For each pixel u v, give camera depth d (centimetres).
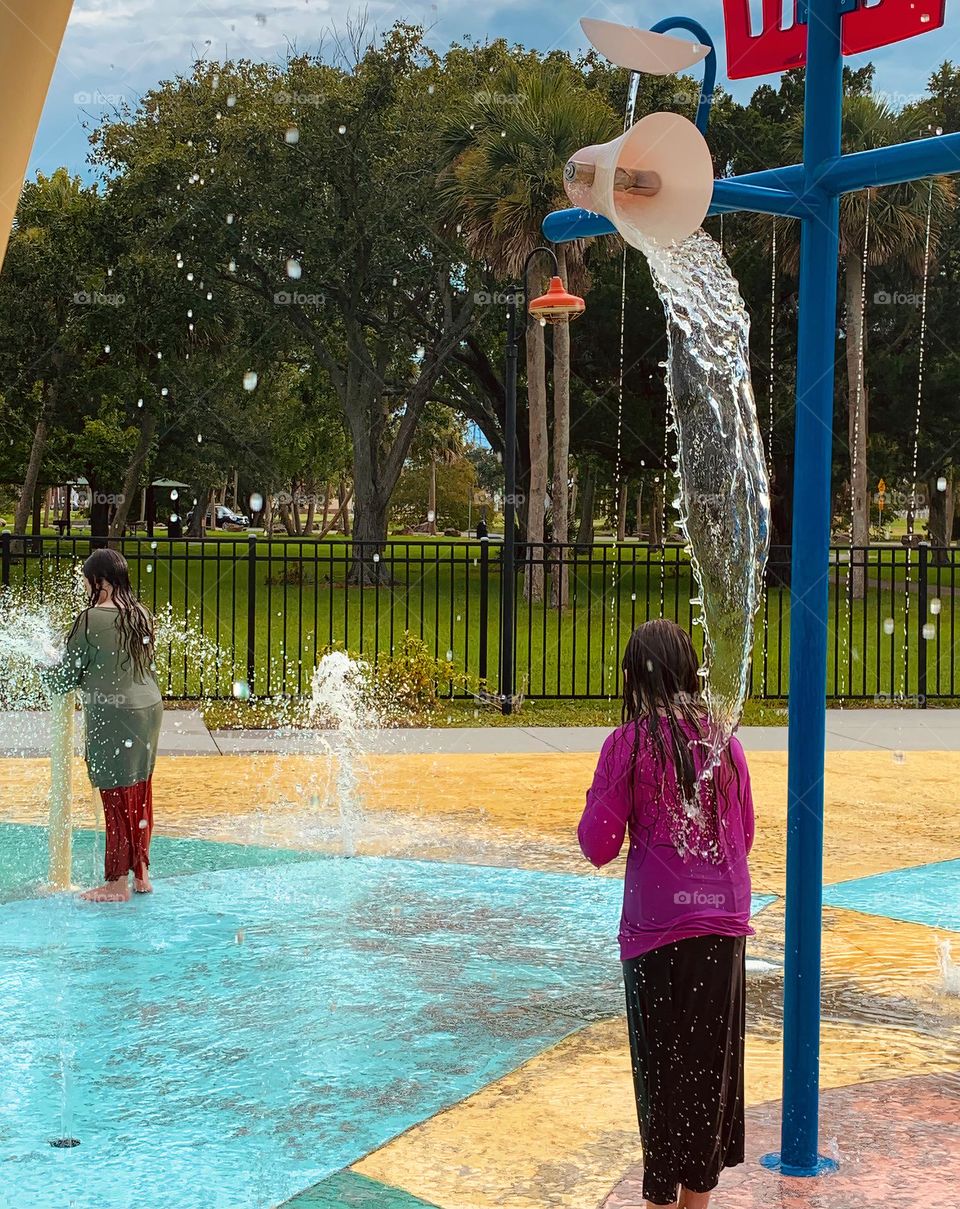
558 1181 332
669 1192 287
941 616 2508
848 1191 325
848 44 338
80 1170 335
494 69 3484
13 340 3750
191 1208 316
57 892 607
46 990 473
